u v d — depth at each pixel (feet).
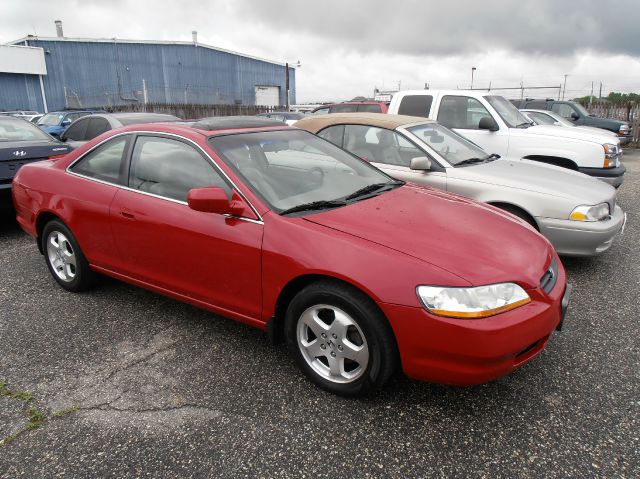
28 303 12.87
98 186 11.91
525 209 14.82
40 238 13.84
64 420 8.34
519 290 7.99
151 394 9.04
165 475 7.16
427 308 7.63
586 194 14.66
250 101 140.05
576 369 9.86
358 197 10.66
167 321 11.87
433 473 7.19
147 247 10.94
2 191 18.35
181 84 126.52
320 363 9.18
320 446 7.73
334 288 8.39
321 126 18.93
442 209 10.32
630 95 80.69
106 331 11.37
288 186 10.27
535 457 7.48
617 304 12.97
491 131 23.57
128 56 119.14
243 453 7.58
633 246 18.19
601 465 7.29
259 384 9.34
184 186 10.48
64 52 111.86
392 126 17.52
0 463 7.41
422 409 8.63
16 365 9.98
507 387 9.27
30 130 21.84
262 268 9.12
